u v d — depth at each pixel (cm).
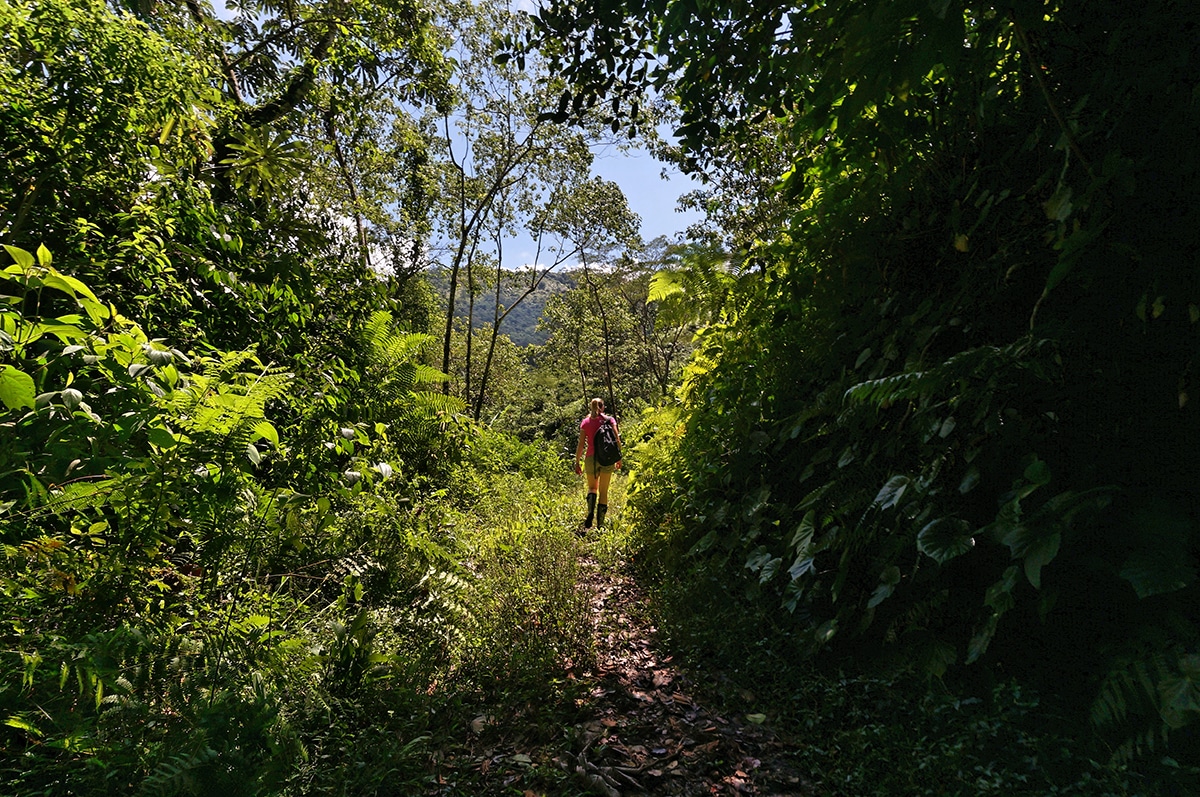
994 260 291
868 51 213
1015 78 303
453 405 592
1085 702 235
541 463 1077
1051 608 230
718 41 261
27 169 264
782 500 399
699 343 545
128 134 308
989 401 264
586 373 3159
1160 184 221
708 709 290
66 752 168
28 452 181
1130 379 238
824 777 234
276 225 440
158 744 171
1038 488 256
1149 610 221
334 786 204
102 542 229
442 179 1700
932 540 258
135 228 308
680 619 376
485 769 238
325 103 804
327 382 366
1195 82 223
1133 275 229
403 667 291
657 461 558
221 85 577
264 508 276
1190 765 198
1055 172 271
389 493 405
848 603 319
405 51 993
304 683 256
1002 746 228
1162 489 226
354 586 322
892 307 348
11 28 264
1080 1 253
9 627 185
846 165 374
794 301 415
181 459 223
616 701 295
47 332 208
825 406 357
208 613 253
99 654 174
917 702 265
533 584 411
